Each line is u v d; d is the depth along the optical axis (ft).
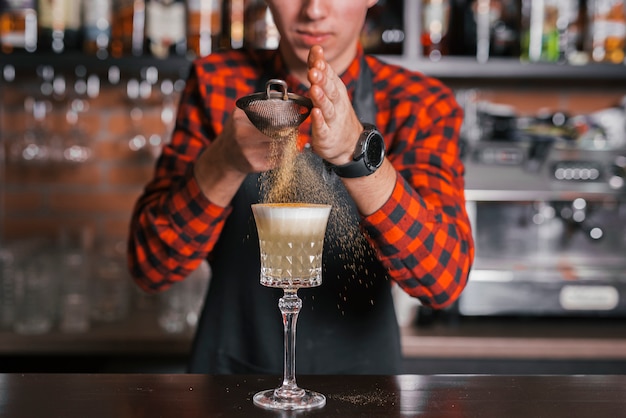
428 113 5.18
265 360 5.12
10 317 7.58
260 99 3.66
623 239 8.09
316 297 5.11
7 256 8.39
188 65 8.28
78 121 9.36
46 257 8.93
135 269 5.04
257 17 7.97
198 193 4.49
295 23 4.71
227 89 5.32
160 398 3.70
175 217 4.62
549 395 3.80
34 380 3.99
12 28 8.36
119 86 9.39
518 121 8.51
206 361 5.21
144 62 8.27
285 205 3.63
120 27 8.55
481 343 7.36
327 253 5.10
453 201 4.78
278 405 3.55
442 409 3.57
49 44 8.42
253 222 5.13
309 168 4.97
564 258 8.06
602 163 7.75
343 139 3.74
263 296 5.12
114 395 3.74
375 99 5.30
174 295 8.29
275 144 4.01
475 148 7.80
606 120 8.68
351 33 4.80
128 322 7.56
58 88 9.04
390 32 8.49
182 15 8.45
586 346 7.38
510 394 3.81
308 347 5.11
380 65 5.49
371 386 3.94
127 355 7.25
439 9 8.39
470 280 7.79
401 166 4.97
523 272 7.81
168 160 5.26
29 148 8.91
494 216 7.97
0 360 7.21
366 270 5.13
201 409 3.54
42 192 9.43
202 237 4.68
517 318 8.14
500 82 9.32
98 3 8.36
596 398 3.76
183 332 7.29
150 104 9.35
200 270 9.04
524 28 8.53
